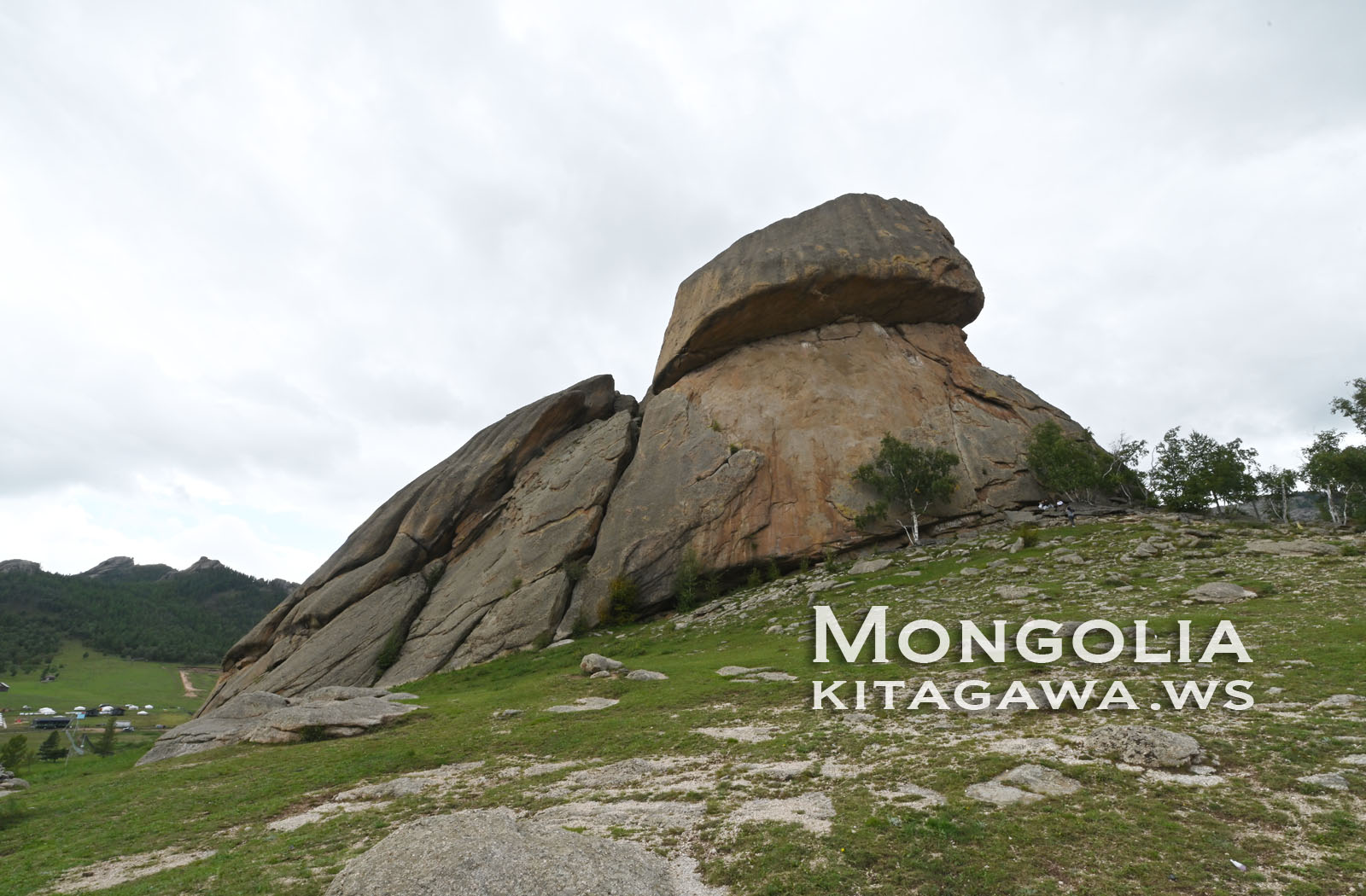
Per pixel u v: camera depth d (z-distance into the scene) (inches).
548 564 2174.0
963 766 585.0
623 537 2153.1
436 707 1178.6
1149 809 471.8
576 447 2598.4
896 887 395.9
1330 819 436.1
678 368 2716.5
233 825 661.3
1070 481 2106.3
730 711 914.1
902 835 457.1
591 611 2012.8
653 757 748.0
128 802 783.7
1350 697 652.1
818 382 2432.3
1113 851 419.2
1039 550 1688.0
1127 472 2257.6
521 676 1601.9
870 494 2155.5
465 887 373.1
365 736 1042.1
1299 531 1579.7
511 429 2706.7
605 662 1291.8
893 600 1472.7
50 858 605.9
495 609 2074.3
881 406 2364.7
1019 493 2183.8
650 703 1008.2
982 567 1612.9
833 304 2539.4
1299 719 616.4
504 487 2608.3
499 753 844.6
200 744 1123.9
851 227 2628.0
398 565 2422.5
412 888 371.9
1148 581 1263.5
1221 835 429.1
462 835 422.9
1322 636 851.4
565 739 867.4
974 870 405.7
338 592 2365.9
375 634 2170.3
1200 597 1104.8
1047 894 377.1
